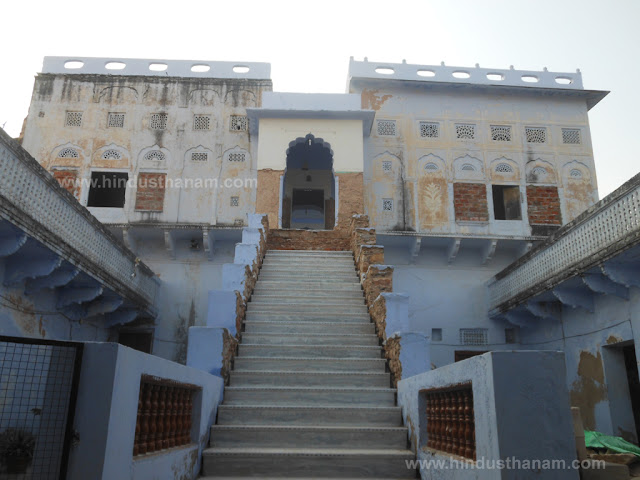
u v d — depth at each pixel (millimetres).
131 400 3402
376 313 8164
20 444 3488
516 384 3236
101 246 9820
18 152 6738
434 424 4707
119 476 3205
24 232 7035
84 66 14867
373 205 14141
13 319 8391
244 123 14719
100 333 12266
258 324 8109
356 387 6500
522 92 15039
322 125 14195
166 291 13680
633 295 8836
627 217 7684
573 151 14734
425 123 14859
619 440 6910
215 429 5430
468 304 13961
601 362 9906
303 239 12625
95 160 14055
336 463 5055
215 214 13891
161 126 14492
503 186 14531
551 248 10312
